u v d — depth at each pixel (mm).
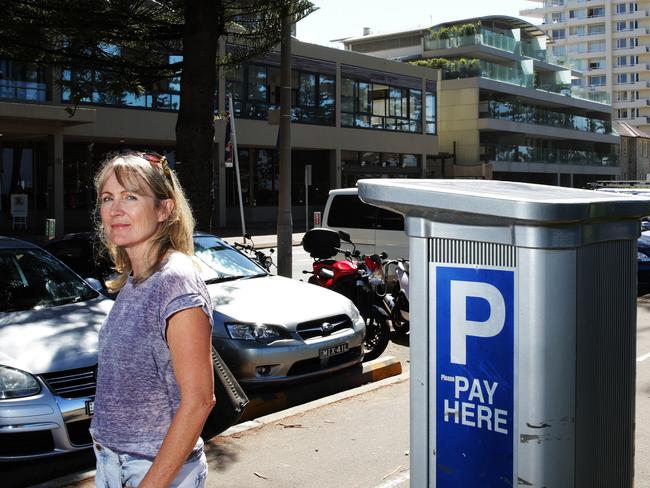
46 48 10430
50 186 26156
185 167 10070
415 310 2443
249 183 37875
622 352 2426
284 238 13039
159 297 2176
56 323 5684
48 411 4988
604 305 2326
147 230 2258
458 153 49250
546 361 2199
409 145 43875
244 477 4656
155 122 30469
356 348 7152
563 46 124250
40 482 5059
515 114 51312
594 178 62250
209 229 10188
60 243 8773
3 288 6164
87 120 25141
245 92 34781
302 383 6922
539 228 2182
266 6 10961
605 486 2363
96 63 10648
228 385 2648
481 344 2322
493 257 2291
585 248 2242
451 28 51188
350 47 57406
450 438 2387
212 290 7180
